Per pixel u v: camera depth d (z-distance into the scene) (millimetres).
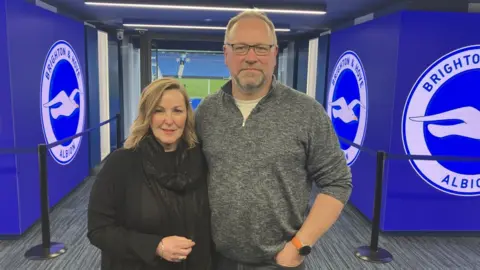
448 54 3273
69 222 3789
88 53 5215
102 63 5957
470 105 3342
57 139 4137
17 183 3301
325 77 5680
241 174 1361
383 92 3570
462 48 3266
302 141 1378
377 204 3166
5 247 3221
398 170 3461
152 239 1321
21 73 3338
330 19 4648
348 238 3564
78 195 4594
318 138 1391
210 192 1416
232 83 1447
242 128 1382
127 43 7094
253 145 1361
